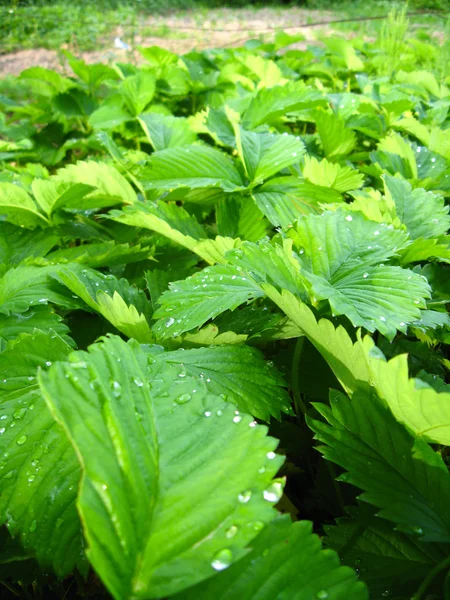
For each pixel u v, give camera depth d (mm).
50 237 458
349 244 312
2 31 1514
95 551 132
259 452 175
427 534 207
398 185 412
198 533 154
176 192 487
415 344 357
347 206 378
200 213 522
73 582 289
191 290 306
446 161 546
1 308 334
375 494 216
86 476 142
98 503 142
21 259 445
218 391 267
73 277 325
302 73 1069
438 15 1276
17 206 460
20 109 974
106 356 188
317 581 161
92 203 491
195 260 441
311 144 644
